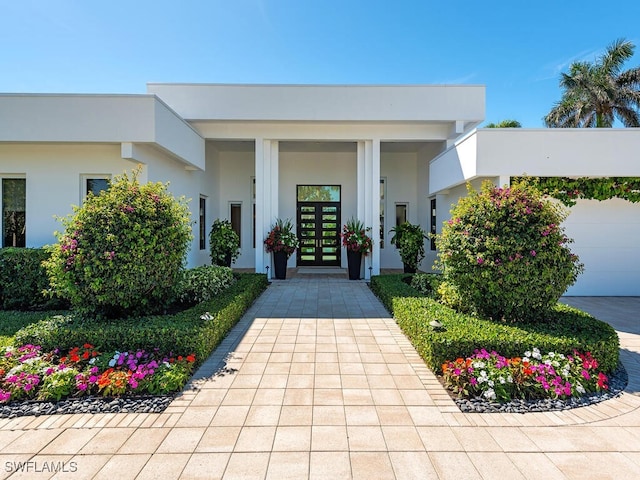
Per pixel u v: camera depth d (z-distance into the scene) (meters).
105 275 3.90
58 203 6.47
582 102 20.41
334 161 12.39
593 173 6.55
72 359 3.36
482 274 3.94
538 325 3.92
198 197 9.78
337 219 12.49
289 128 9.30
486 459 2.26
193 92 8.79
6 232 6.52
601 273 7.36
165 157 7.49
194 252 9.47
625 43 19.52
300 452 2.31
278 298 7.09
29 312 5.31
